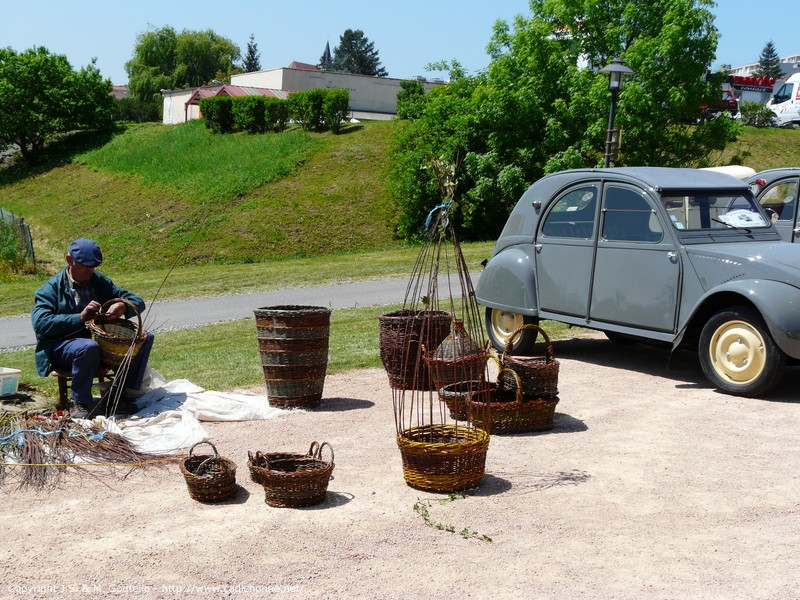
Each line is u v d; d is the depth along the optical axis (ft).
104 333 21.26
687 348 25.07
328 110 127.34
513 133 85.46
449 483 15.76
